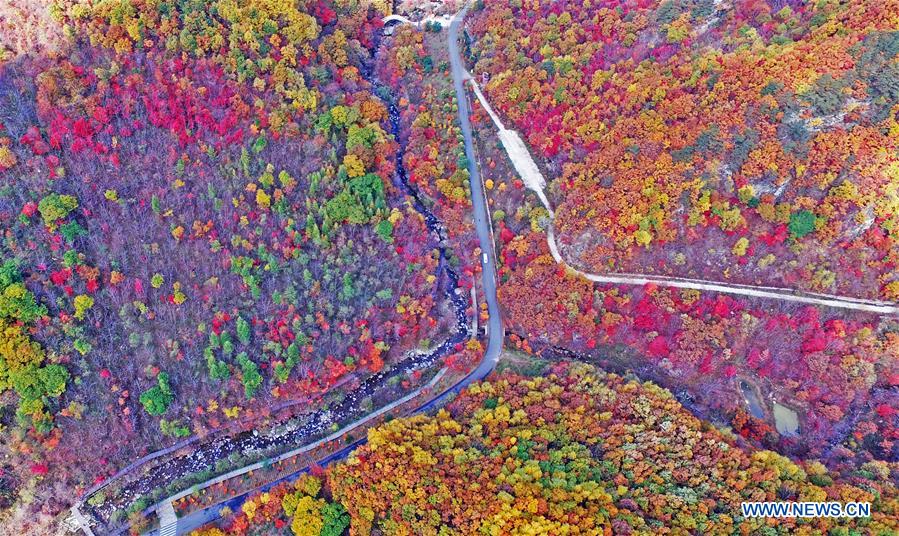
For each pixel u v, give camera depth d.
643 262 127.19
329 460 117.50
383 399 124.56
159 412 113.06
